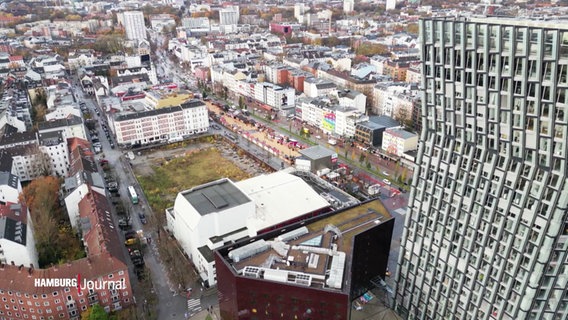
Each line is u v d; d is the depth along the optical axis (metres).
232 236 169.12
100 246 153.00
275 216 174.75
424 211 129.25
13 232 161.62
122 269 145.25
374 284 157.50
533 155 97.69
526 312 106.31
